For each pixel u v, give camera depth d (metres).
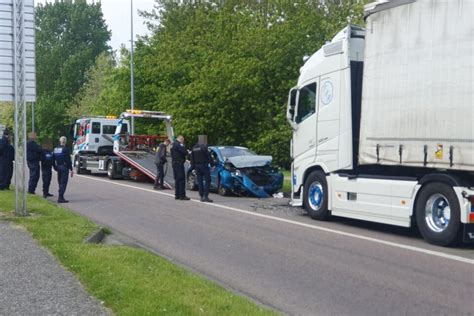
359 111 11.95
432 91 9.73
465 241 9.55
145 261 7.96
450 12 9.45
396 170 11.05
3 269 7.39
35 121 68.19
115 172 24.88
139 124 32.44
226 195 18.41
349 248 9.63
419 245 9.89
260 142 27.94
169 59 33.88
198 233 11.11
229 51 29.56
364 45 11.67
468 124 9.05
